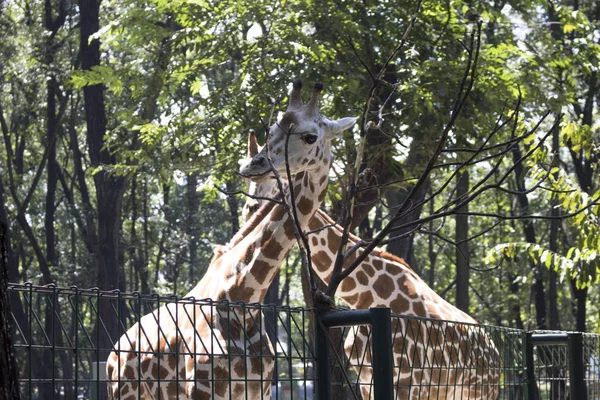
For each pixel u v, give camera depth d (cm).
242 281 657
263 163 634
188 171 1681
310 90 1460
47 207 3506
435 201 3697
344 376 397
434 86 1476
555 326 2839
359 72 1496
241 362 628
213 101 1563
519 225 3503
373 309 387
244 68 1479
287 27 1459
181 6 1590
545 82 1700
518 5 1747
